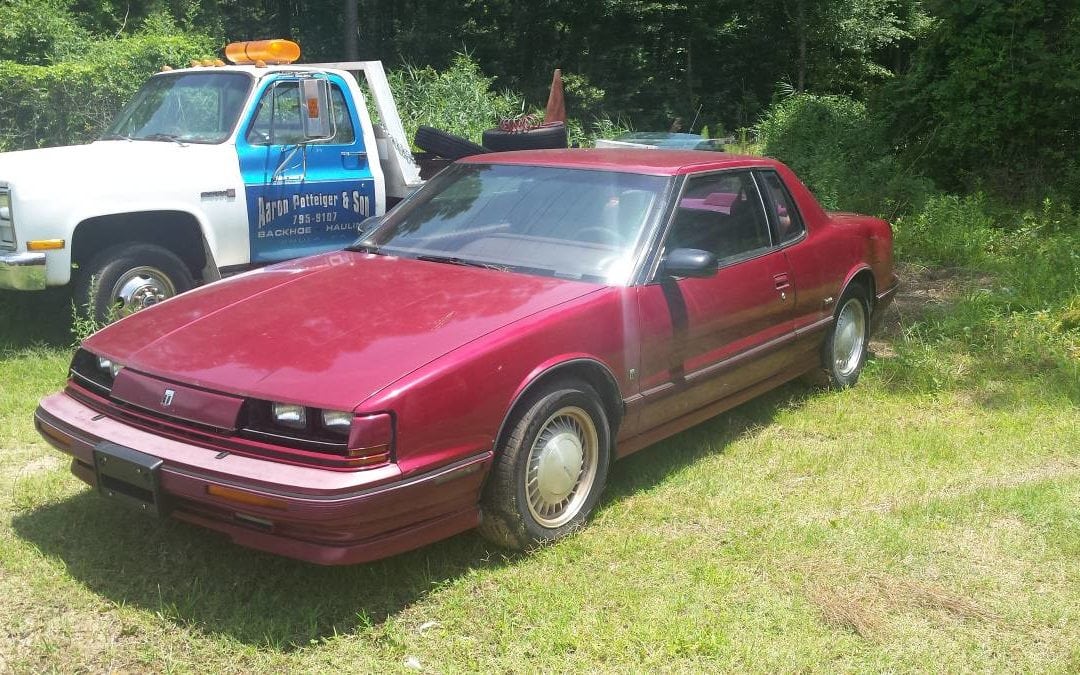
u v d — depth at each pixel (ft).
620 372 14.19
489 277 14.64
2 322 23.39
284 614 11.74
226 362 12.16
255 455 11.35
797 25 117.91
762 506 14.99
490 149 31.76
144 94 25.86
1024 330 24.29
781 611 11.99
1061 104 44.06
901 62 135.74
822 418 19.24
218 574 12.64
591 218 15.62
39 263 20.71
